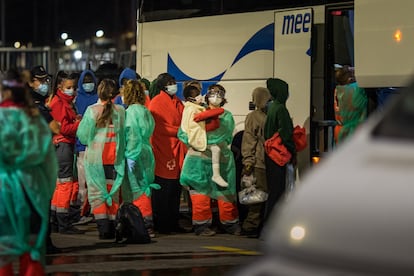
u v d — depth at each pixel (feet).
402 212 13.26
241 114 44.47
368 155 14.55
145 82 45.96
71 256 35.06
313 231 13.69
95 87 46.93
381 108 38.42
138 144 39.32
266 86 42.22
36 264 23.97
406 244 13.00
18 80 23.91
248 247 38.24
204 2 46.60
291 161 39.50
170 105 42.60
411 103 15.46
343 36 40.98
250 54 44.06
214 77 45.93
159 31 49.16
